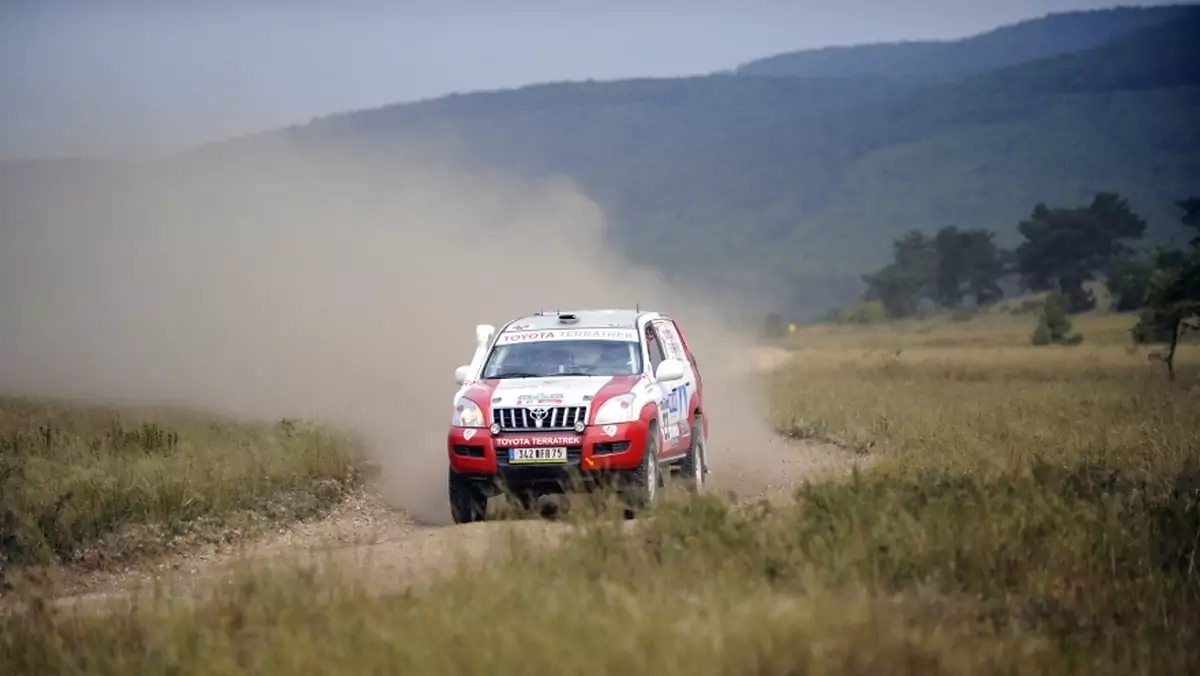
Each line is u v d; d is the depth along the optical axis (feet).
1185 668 61.98
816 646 57.93
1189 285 370.94
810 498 94.32
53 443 142.61
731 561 76.33
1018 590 74.84
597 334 125.18
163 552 98.22
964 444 140.15
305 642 60.64
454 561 80.84
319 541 103.35
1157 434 149.28
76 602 76.84
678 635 59.47
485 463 110.83
